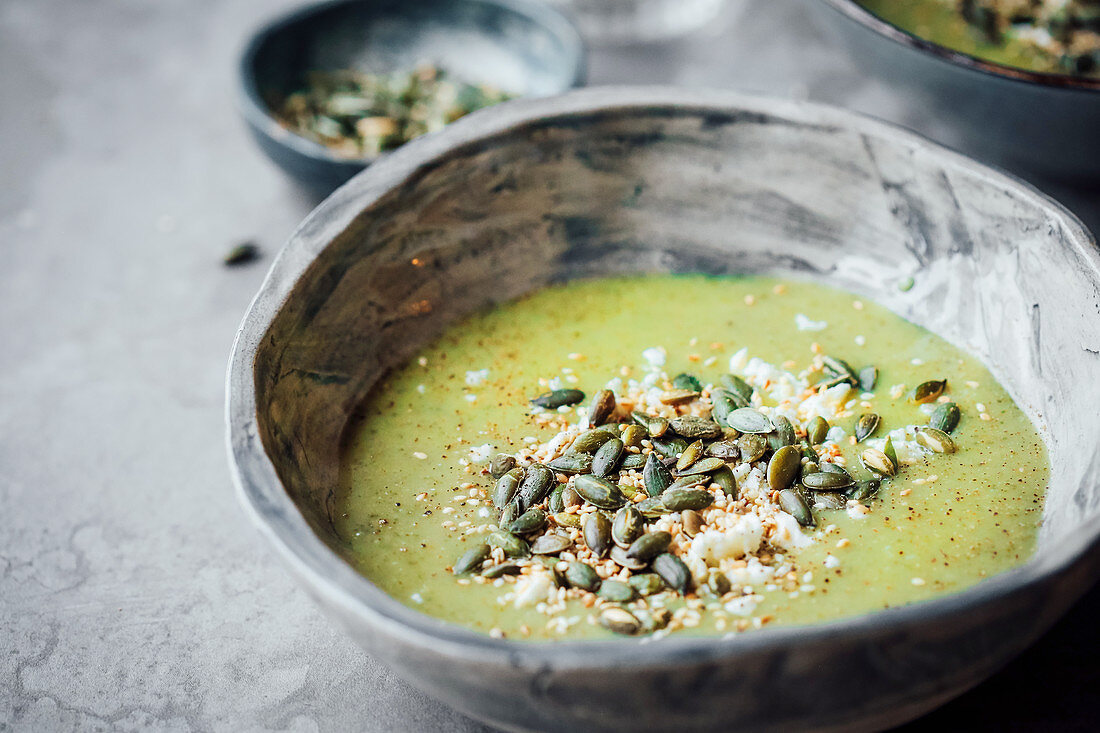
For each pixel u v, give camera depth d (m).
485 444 0.37
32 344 0.47
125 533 0.40
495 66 0.56
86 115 0.59
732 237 0.42
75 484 0.42
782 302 0.41
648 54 0.59
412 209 0.39
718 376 0.39
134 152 0.57
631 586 0.33
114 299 0.49
